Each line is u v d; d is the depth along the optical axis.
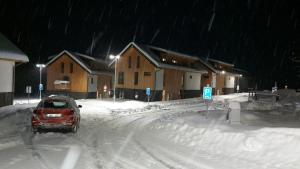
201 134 14.22
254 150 11.02
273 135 11.51
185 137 14.29
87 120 21.17
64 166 9.02
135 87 43.97
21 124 17.66
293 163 9.14
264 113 24.31
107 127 18.12
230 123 16.92
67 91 49.19
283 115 23.05
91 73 48.53
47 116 14.95
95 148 11.87
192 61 56.19
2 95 26.98
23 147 11.77
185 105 36.19
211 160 10.13
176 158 10.37
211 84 58.22
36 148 11.62
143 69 43.34
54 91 49.62
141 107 32.88
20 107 26.64
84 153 10.90
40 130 15.05
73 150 11.38
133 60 44.28
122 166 9.19
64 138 14.07
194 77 53.75
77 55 50.78
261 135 11.87
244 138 12.05
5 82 27.56
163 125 18.00
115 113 26.48
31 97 47.03
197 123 17.53
